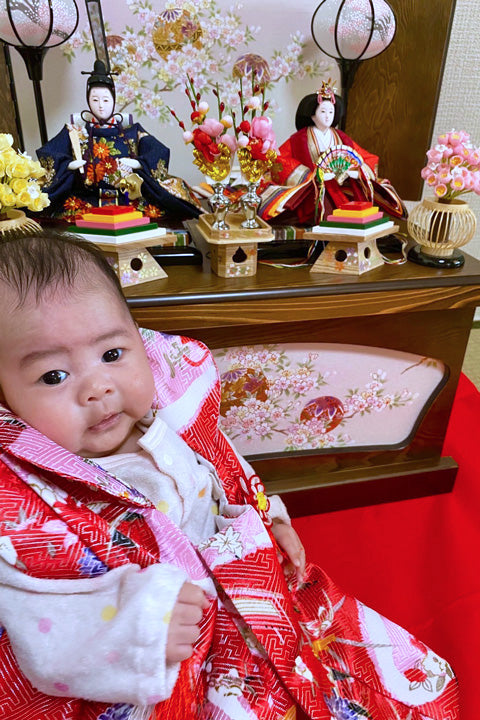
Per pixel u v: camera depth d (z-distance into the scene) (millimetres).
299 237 1138
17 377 609
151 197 1187
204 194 1265
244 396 1144
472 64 1652
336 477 1281
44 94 1308
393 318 1111
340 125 1350
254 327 1045
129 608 560
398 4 1296
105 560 611
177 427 831
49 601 579
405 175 1446
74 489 668
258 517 775
